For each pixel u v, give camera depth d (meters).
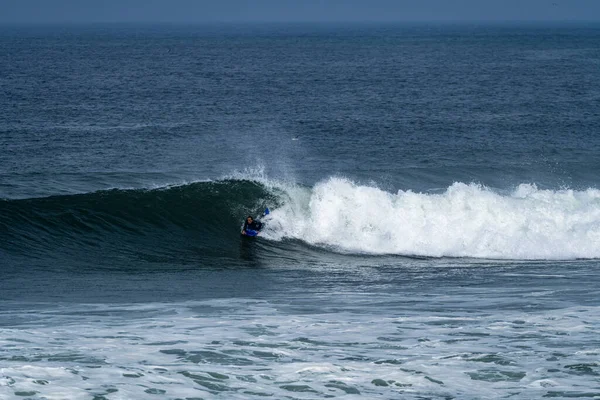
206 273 61.28
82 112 172.12
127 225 71.69
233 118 169.25
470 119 167.75
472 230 71.31
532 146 133.75
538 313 45.31
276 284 57.41
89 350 35.41
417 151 129.00
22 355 33.97
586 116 174.00
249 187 76.75
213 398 29.23
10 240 66.31
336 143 137.12
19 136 135.88
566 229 71.62
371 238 71.50
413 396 29.81
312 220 73.19
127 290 54.56
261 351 36.03
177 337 38.69
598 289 54.25
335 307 48.22
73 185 94.75
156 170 111.00
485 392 30.25
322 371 32.81
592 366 33.62
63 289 54.59
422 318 44.03
